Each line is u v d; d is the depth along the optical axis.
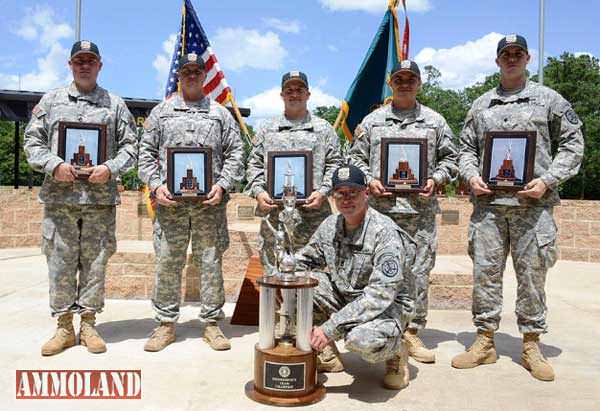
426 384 3.84
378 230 3.57
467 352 4.29
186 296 6.62
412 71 4.48
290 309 3.69
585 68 45.78
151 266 6.59
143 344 4.72
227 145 4.85
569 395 3.64
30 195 11.95
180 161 4.57
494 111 4.25
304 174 4.64
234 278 6.68
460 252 11.19
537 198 4.06
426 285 4.48
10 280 7.77
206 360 4.30
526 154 4.03
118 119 4.68
